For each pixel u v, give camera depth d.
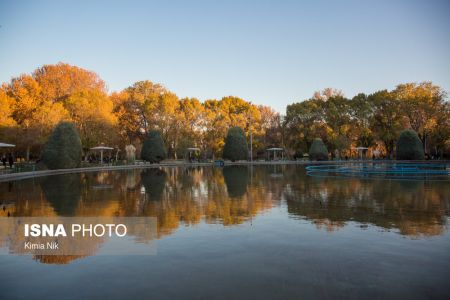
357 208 10.91
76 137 33.28
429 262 5.70
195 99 60.53
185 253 6.32
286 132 63.28
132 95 54.53
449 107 48.00
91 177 25.61
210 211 10.60
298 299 4.37
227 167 41.47
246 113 65.81
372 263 5.67
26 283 5.02
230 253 6.29
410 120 51.69
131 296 4.52
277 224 8.67
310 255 6.12
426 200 12.46
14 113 39.78
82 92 43.81
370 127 57.53
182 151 54.78
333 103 59.22
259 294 4.52
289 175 26.11
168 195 14.57
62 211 10.74
